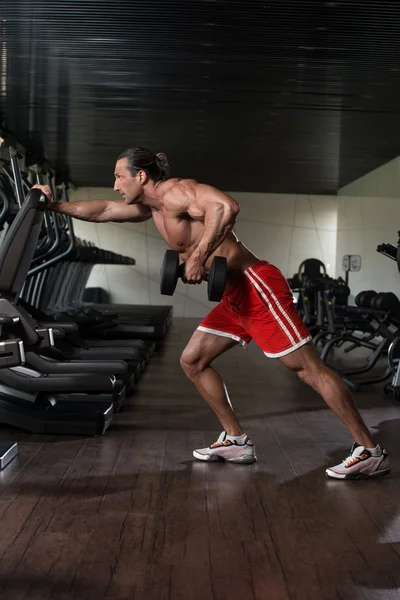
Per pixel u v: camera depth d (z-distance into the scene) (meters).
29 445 3.07
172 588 1.68
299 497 2.41
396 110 6.01
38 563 1.81
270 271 2.59
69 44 4.36
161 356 6.52
